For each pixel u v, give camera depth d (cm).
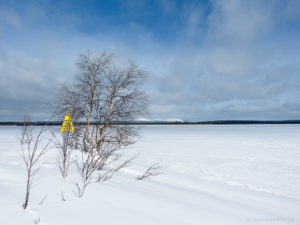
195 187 470
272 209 351
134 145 1456
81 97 756
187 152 1131
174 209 274
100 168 466
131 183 393
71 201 251
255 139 1903
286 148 1294
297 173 684
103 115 772
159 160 891
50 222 195
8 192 248
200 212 278
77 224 197
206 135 2517
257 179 608
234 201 381
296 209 361
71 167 445
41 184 294
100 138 706
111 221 213
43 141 991
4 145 916
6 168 361
